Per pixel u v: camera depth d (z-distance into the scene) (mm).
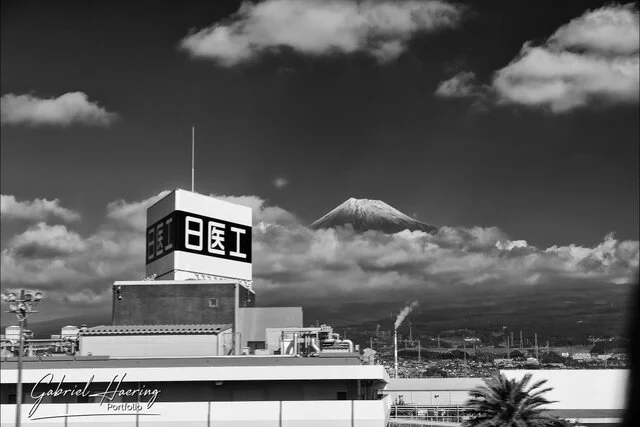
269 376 68625
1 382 68500
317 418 67500
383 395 93688
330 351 73938
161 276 89500
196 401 69250
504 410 62375
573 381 97562
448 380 145250
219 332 74000
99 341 73688
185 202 88000
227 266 91750
